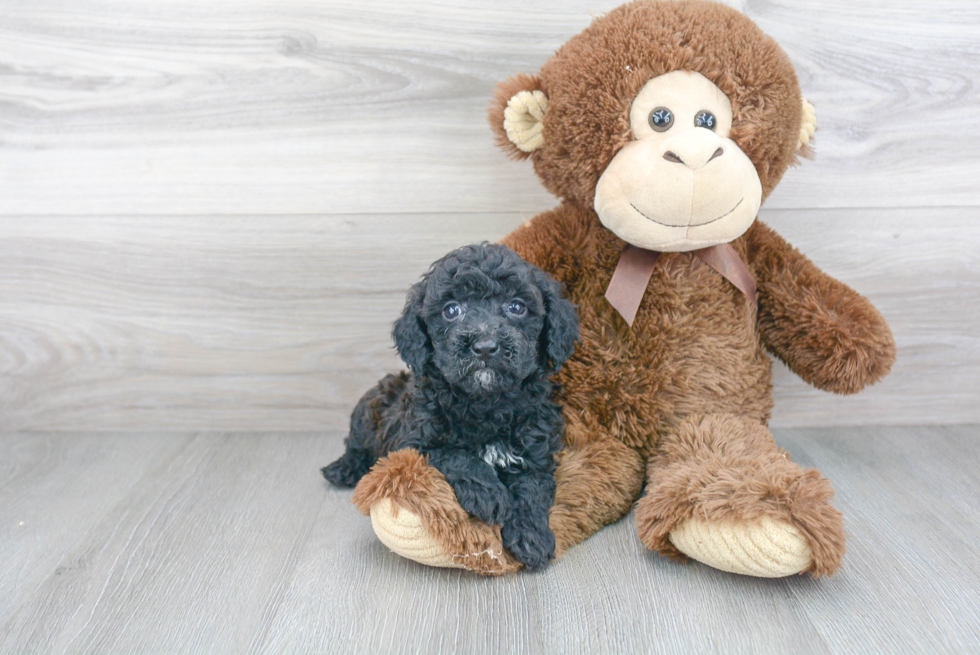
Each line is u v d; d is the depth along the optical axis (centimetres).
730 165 151
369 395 188
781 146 163
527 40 205
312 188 214
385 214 216
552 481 161
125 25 205
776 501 136
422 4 203
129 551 162
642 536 152
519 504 152
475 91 208
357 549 162
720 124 158
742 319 176
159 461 210
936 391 225
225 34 206
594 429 174
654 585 146
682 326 172
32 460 211
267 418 229
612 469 168
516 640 130
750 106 158
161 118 210
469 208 216
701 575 149
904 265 216
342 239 217
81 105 210
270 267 219
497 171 213
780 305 179
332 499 187
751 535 136
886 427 227
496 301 151
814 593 142
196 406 229
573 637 131
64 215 215
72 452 216
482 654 127
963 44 203
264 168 213
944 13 201
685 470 150
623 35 160
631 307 169
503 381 146
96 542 166
